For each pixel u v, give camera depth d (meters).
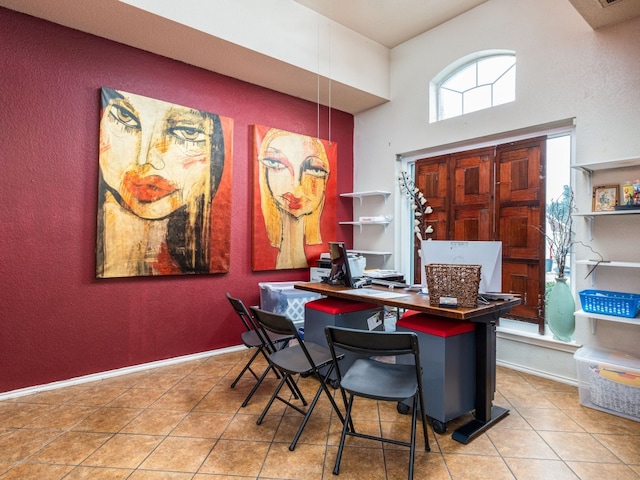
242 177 3.96
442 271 2.26
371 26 4.07
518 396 2.79
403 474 1.87
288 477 1.84
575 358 2.70
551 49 3.17
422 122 4.21
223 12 3.14
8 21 2.71
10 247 2.74
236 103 3.92
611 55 2.84
